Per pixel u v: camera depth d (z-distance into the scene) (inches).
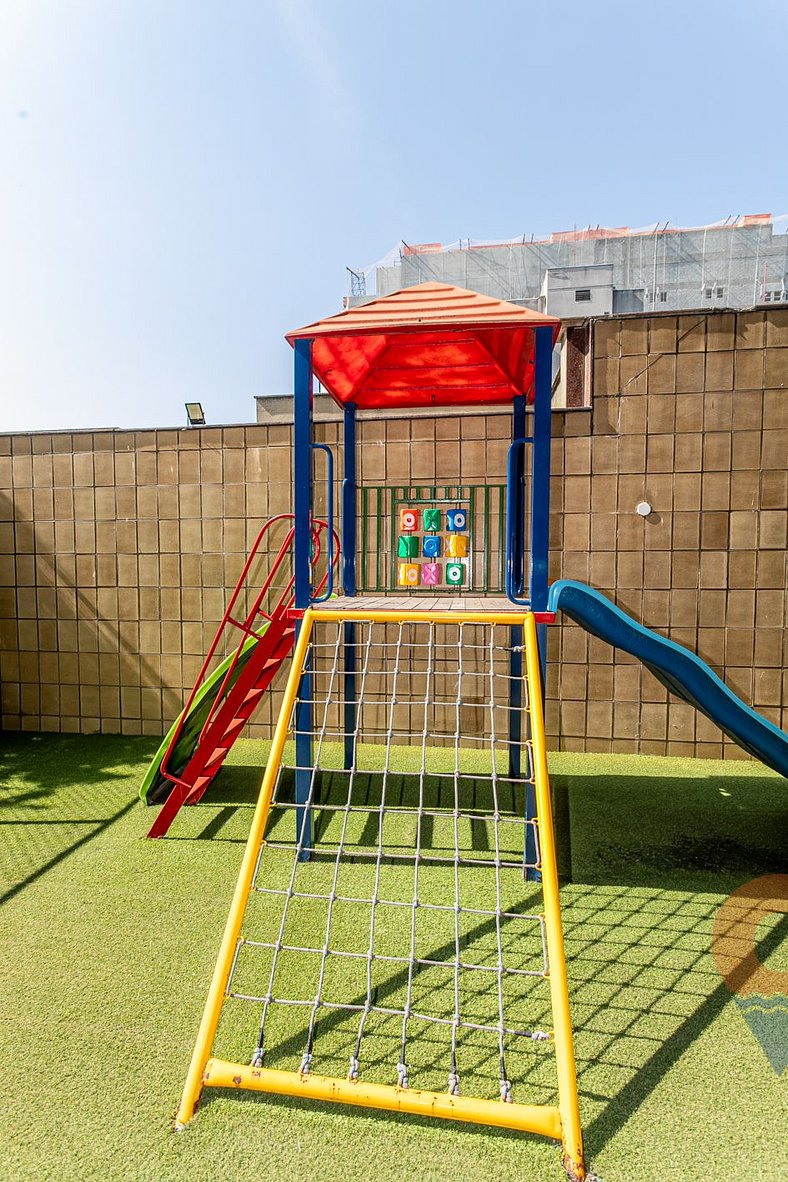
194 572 185.6
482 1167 54.9
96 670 192.2
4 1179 53.4
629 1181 53.7
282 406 379.2
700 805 135.6
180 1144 56.8
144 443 186.5
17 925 90.8
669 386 162.7
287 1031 70.9
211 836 121.0
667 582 165.2
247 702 133.5
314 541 149.1
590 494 167.2
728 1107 60.9
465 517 141.1
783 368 158.4
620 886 103.0
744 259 911.7
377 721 178.4
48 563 192.7
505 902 98.1
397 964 82.8
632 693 169.0
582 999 76.4
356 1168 54.7
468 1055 67.4
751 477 160.9
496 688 174.1
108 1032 70.1
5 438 192.7
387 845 117.7
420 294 111.0
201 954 84.2
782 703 162.1
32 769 159.5
